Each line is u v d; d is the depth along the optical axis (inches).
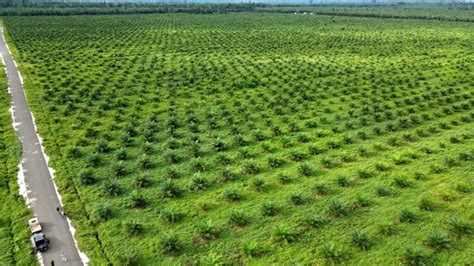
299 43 5442.9
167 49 4854.8
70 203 1627.7
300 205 1594.5
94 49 4692.4
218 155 1962.4
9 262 1314.0
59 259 1337.4
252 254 1318.9
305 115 2586.1
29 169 1894.7
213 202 1630.2
